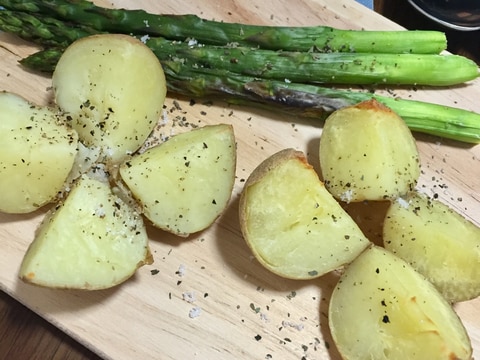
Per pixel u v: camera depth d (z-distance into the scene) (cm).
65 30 29
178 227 25
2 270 25
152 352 24
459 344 22
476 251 24
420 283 24
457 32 37
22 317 28
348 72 30
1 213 25
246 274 26
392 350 23
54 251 22
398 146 26
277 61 29
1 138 24
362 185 26
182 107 29
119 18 29
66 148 24
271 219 24
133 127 26
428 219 25
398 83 31
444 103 31
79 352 28
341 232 25
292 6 33
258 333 25
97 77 26
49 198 25
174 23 29
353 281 24
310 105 29
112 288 25
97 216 23
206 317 25
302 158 25
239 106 30
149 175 24
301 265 24
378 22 33
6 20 28
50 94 28
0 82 28
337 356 25
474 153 30
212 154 25
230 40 30
